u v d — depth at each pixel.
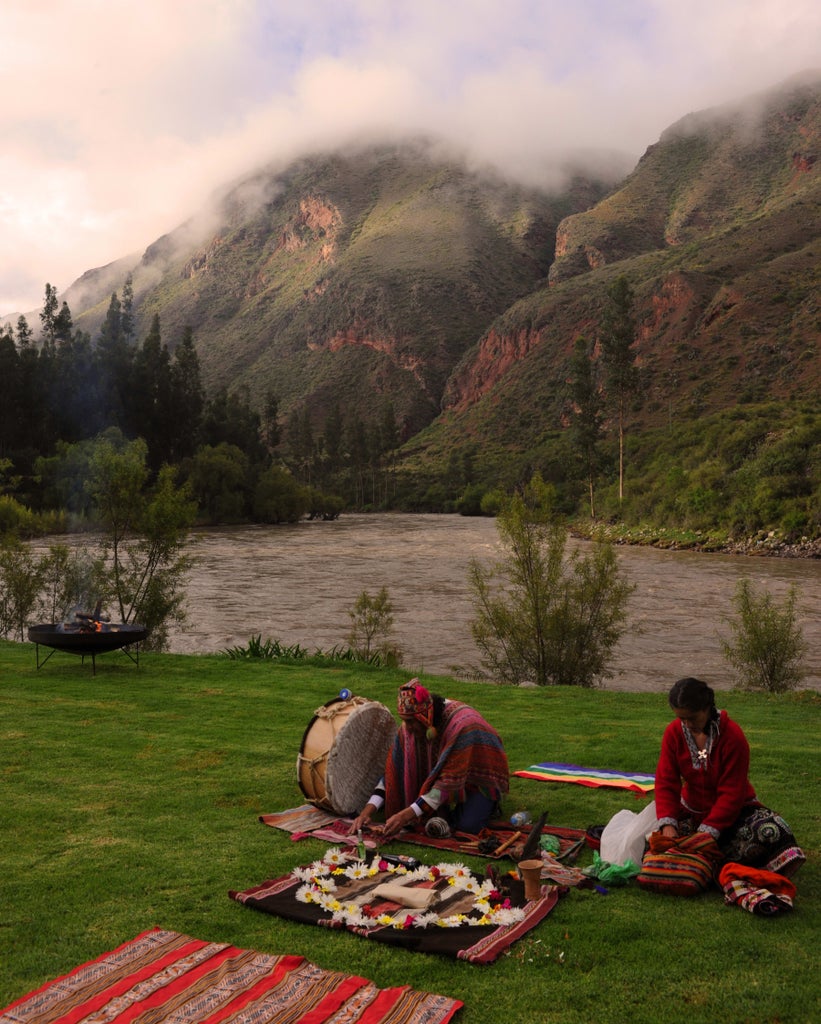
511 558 15.68
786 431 69.00
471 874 4.66
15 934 4.00
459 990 3.52
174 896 4.43
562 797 6.24
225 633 22.67
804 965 3.73
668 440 94.06
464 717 5.61
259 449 119.88
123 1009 3.25
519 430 165.00
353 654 16.30
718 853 4.70
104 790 6.30
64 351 105.25
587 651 15.53
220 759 7.23
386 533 75.88
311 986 3.44
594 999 3.46
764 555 53.72
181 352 115.81
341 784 5.75
